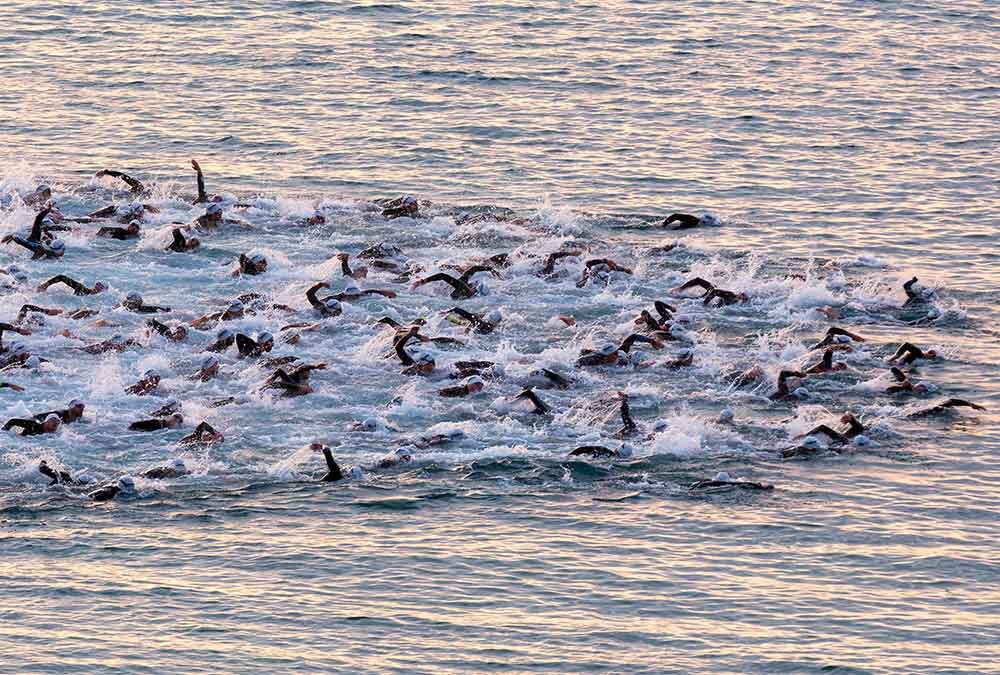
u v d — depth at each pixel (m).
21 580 49.53
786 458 59.75
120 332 71.25
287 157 99.75
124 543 52.22
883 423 62.97
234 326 71.81
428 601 48.50
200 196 89.81
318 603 48.28
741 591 49.44
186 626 46.75
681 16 144.38
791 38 137.12
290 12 139.50
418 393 65.31
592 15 143.12
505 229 87.38
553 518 54.47
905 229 89.19
